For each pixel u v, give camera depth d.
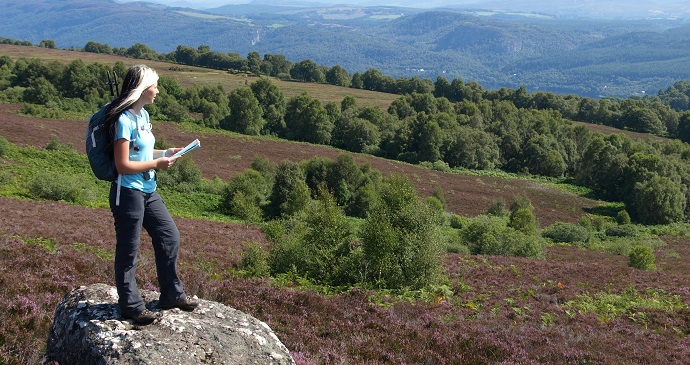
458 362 8.94
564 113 157.62
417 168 93.81
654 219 77.19
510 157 109.62
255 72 192.62
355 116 113.06
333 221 20.08
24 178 44.53
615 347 11.62
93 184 48.31
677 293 22.11
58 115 86.00
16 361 5.42
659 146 115.19
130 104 4.41
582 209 81.19
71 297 5.19
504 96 167.00
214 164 72.75
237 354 4.60
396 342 9.40
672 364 10.88
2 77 109.06
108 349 4.28
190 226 32.78
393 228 19.48
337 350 8.43
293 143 98.62
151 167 4.55
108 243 19.86
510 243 37.03
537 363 9.50
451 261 27.52
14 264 9.95
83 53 197.38
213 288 10.62
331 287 17.62
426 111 131.25
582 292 21.02
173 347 4.36
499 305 16.78
